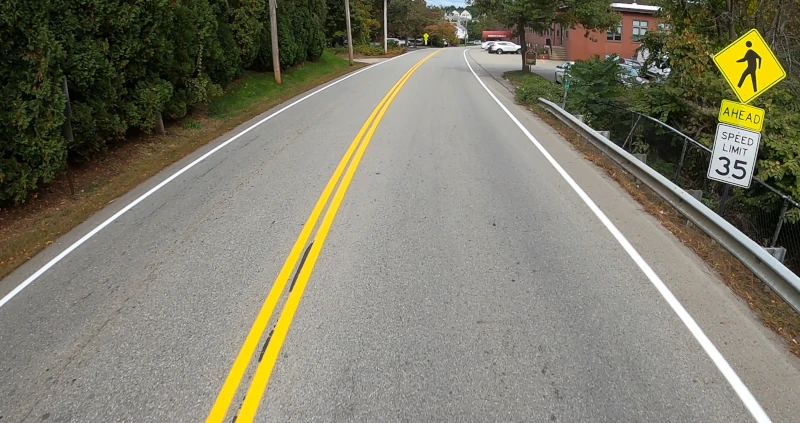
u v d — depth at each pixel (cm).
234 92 1766
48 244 614
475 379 359
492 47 5350
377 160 926
